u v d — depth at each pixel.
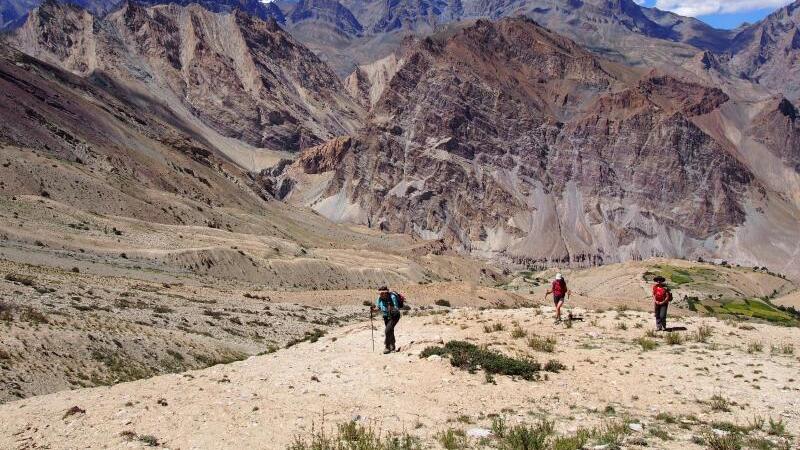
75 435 13.64
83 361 31.05
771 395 15.33
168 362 35.94
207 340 43.41
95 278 65.44
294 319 61.59
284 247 155.62
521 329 22.70
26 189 120.25
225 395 16.23
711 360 18.73
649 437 12.55
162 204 164.88
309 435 13.04
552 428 12.95
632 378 17.02
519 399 15.38
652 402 15.10
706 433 12.69
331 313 69.88
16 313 34.22
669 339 21.22
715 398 15.00
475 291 86.69
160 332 40.88
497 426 13.08
